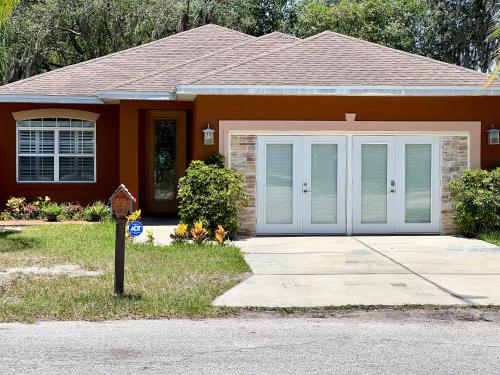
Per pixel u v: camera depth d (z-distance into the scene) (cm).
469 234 1514
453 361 606
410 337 695
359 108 1534
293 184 1537
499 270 1091
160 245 1335
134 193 1808
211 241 1387
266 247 1355
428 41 3459
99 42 3136
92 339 680
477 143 1556
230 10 3338
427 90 1514
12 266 1088
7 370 573
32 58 2953
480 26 3278
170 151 2072
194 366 587
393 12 3512
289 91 1495
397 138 1553
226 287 941
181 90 1480
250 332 713
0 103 1964
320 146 1543
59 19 3034
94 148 2014
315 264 1150
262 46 2019
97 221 1825
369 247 1355
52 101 1942
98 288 906
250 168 1523
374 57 1609
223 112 1515
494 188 1479
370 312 812
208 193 1429
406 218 1566
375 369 579
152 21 3130
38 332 709
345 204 1548
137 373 566
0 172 1969
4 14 1445
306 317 788
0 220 1838
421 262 1171
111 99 1798
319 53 1606
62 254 1212
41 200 1959
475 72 1579
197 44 2212
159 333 706
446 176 1559
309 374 564
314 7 3603
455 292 917
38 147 1995
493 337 696
